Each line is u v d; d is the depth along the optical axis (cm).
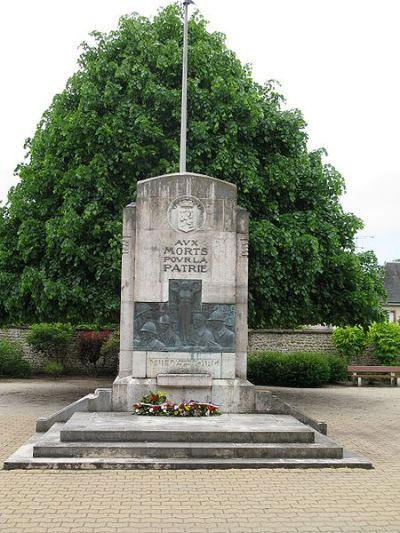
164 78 1764
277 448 951
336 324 1825
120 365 1243
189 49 1753
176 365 1225
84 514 705
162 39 1834
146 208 1254
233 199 1265
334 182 1842
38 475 862
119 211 1639
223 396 1209
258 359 2558
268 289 1639
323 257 1741
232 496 779
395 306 3541
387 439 1241
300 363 2497
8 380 2602
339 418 1548
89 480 839
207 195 1259
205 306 1241
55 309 1642
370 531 666
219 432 974
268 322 1770
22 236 1655
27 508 724
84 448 927
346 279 1770
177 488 809
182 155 1360
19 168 1884
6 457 1009
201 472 888
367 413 1653
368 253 1928
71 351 2858
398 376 2602
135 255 1248
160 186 1257
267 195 1758
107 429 975
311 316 1798
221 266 1251
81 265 1641
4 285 1688
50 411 1576
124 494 780
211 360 1229
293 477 873
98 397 1191
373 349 2825
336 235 1767
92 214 1605
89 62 1794
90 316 1688
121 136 1673
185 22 1411
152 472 884
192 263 1248
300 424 1057
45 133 1817
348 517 711
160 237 1249
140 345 1227
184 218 1254
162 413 1132
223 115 1691
